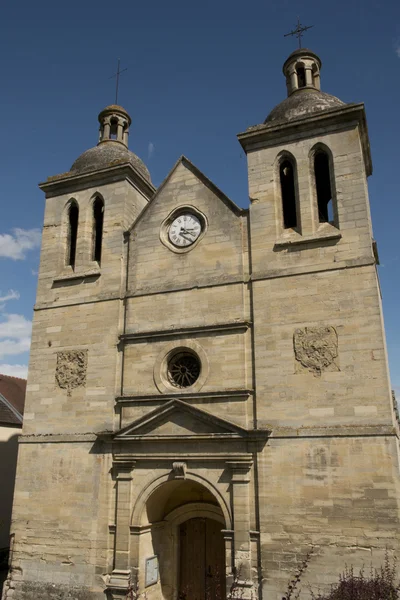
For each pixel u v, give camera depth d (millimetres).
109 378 21984
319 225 20906
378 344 18312
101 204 26031
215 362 20391
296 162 21828
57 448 22000
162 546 21516
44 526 21188
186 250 22469
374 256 21469
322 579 16812
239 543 17953
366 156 23453
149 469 20188
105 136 29016
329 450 17875
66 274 24812
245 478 18516
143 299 22547
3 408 35844
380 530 16641
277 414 18875
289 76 26172
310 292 19781
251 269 21047
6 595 20797
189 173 23547
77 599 19703
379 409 17688
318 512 17453
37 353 23875
